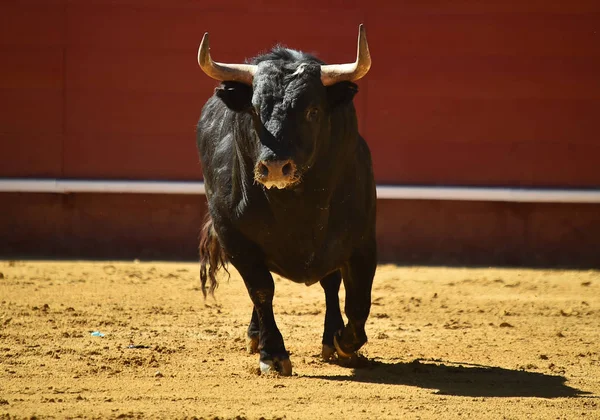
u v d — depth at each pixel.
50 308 35.31
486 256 52.09
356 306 25.25
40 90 52.59
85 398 21.52
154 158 52.66
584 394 22.70
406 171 52.34
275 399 21.45
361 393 22.22
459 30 52.25
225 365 25.64
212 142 26.00
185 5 52.50
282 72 21.73
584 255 51.84
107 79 52.66
